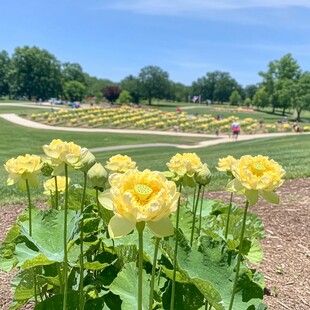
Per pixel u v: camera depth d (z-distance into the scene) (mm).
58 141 2127
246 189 1747
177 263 2004
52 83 117062
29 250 2174
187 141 34188
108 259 2547
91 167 2125
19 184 2439
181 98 141750
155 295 2121
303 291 3926
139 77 114688
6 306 3373
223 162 2961
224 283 2193
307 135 34781
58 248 2287
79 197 3133
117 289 2105
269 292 3871
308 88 75438
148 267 2494
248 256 3137
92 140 33562
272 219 5832
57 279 2307
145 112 57062
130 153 23672
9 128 41125
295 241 5082
